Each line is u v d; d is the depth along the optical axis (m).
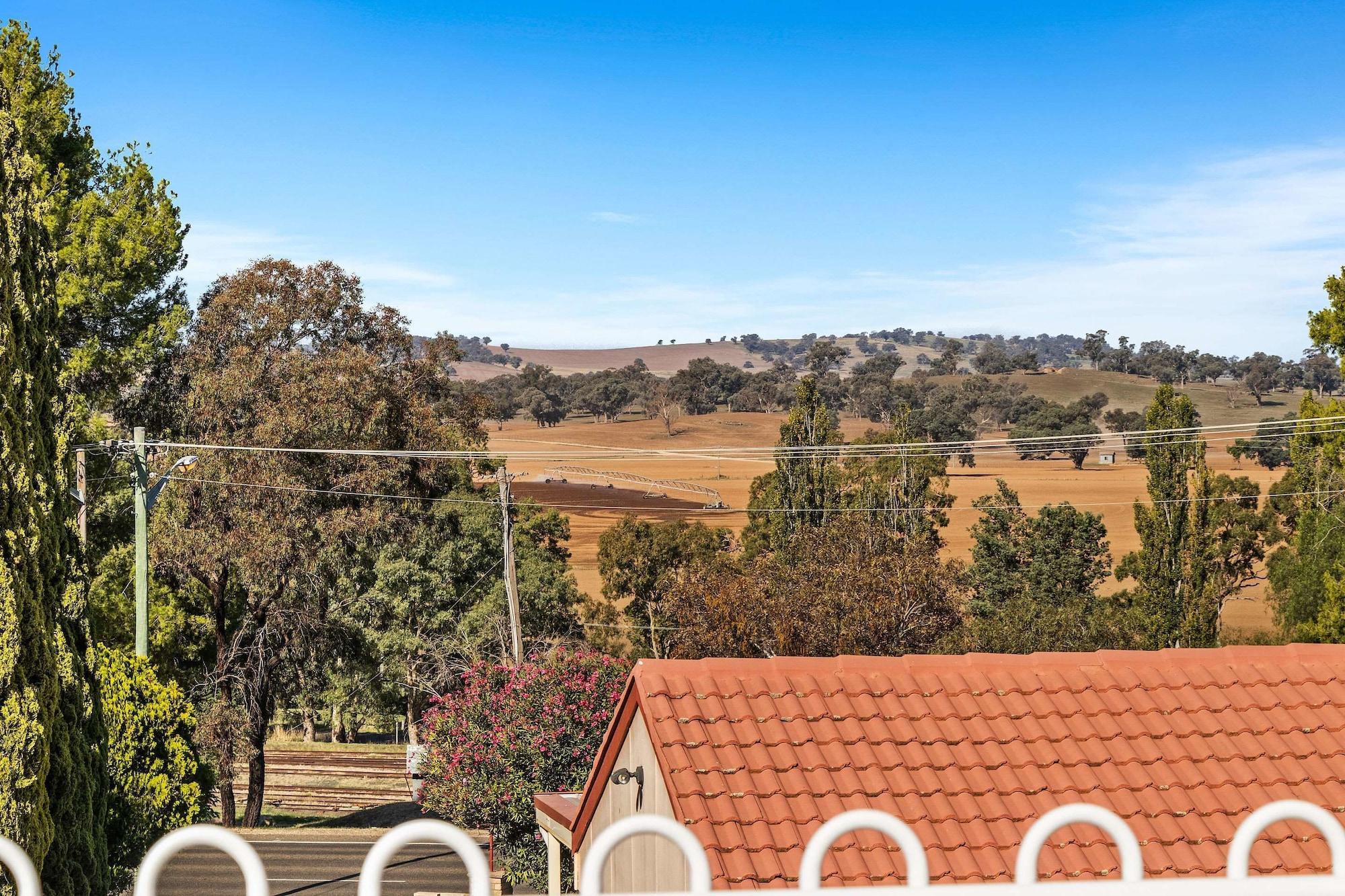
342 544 33.94
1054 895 2.29
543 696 25.52
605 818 11.34
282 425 32.00
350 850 27.61
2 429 8.64
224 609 34.16
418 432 35.00
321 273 36.72
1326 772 8.81
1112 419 162.62
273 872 24.06
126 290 30.39
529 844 25.19
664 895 2.37
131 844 16.48
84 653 10.26
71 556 10.08
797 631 31.16
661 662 9.49
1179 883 2.31
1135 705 9.41
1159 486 41.59
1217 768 8.81
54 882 9.10
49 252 9.80
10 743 8.20
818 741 8.84
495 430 190.50
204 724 31.22
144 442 24.02
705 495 103.19
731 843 7.91
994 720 9.19
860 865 7.81
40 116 27.77
